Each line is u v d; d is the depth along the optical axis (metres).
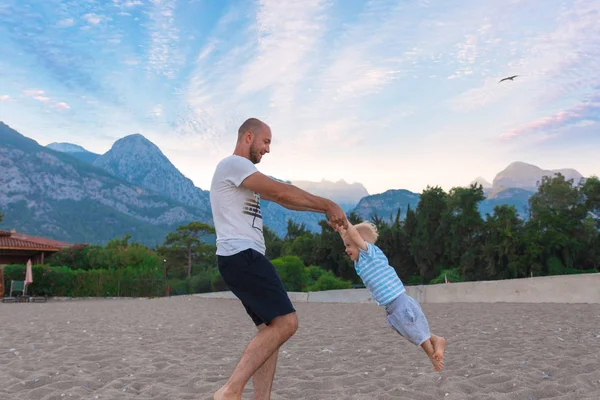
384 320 11.72
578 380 4.44
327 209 3.14
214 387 4.66
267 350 3.01
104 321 12.55
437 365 3.84
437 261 60.03
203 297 28.50
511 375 4.75
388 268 4.04
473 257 53.03
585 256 50.84
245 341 8.36
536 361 5.53
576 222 51.19
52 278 33.41
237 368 2.98
